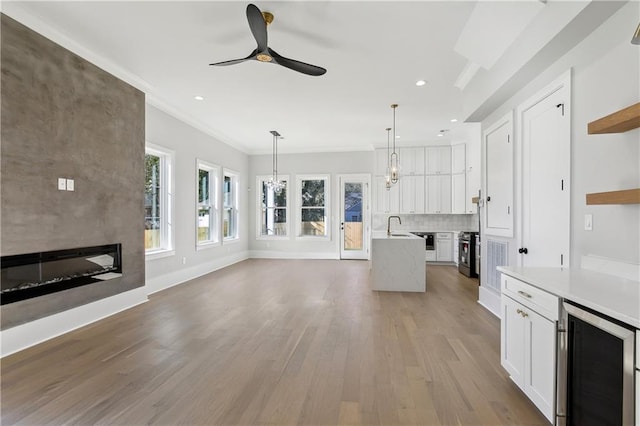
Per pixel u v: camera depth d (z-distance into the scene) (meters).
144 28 2.96
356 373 2.38
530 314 1.93
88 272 3.42
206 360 2.58
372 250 4.95
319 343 2.92
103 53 3.42
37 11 2.71
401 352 2.74
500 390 2.16
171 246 5.21
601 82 2.13
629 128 1.86
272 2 2.57
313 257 8.38
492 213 3.92
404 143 7.74
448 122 6.00
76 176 3.24
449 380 2.28
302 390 2.15
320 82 4.15
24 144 2.73
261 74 3.92
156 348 2.80
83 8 2.67
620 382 1.29
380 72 3.85
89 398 2.04
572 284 1.79
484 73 3.56
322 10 2.67
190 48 3.32
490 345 2.89
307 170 8.41
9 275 2.67
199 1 2.58
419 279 4.89
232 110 5.28
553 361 1.70
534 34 2.52
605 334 1.38
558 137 2.61
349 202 8.34
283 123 6.07
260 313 3.80
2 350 2.63
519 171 3.27
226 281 5.59
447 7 2.64
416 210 7.71
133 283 4.06
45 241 2.94
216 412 1.91
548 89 2.73
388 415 1.89
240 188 8.05
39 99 2.85
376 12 2.71
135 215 4.08
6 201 2.61
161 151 4.94
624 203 1.80
